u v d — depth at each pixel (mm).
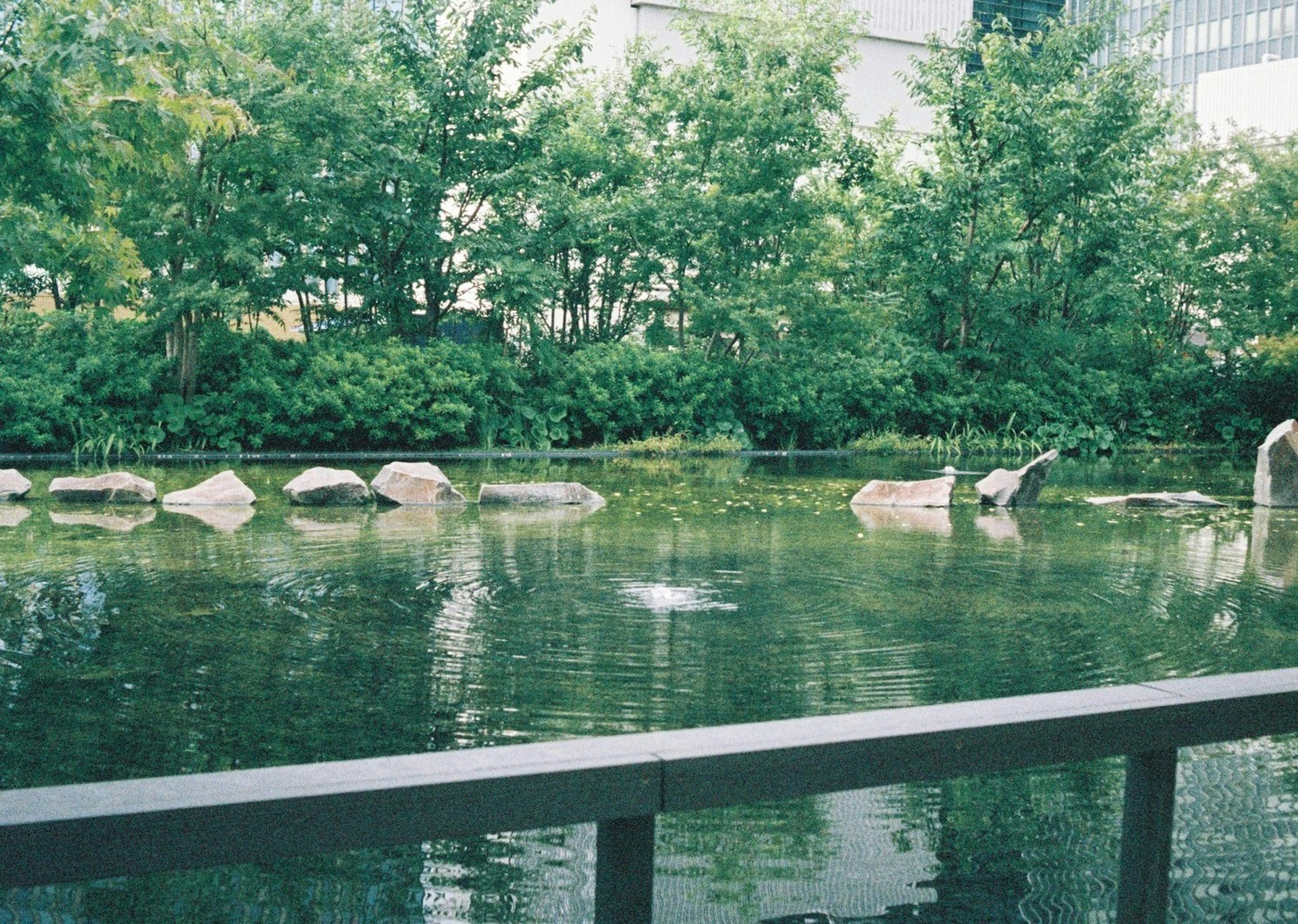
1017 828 3809
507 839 3670
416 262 24406
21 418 19719
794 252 28062
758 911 3152
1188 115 32594
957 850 3609
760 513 13406
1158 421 31500
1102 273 29062
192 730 4754
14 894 3186
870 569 9266
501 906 3168
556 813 1508
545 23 32000
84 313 20969
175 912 3096
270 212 21078
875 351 29328
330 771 1478
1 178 8633
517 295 23766
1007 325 29297
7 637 6457
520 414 24719
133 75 8633
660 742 1620
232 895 3209
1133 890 1890
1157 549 10828
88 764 4312
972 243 28453
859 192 32312
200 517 12211
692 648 6371
